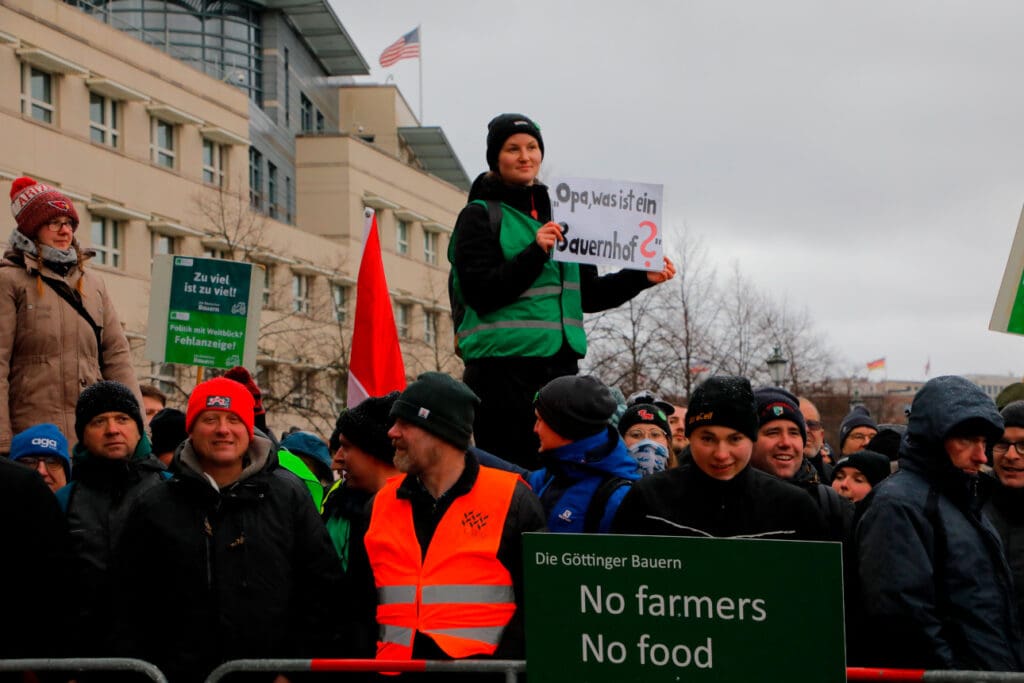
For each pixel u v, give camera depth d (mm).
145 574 6570
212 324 11062
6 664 6266
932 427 6391
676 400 39375
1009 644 6262
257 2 60844
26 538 6531
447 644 6152
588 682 5625
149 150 47906
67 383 8922
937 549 6312
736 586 5551
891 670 5781
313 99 67875
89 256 9219
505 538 6285
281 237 53781
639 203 7684
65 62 42750
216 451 6645
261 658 6484
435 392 6387
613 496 6695
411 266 65875
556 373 7680
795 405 7719
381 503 6551
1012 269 7523
